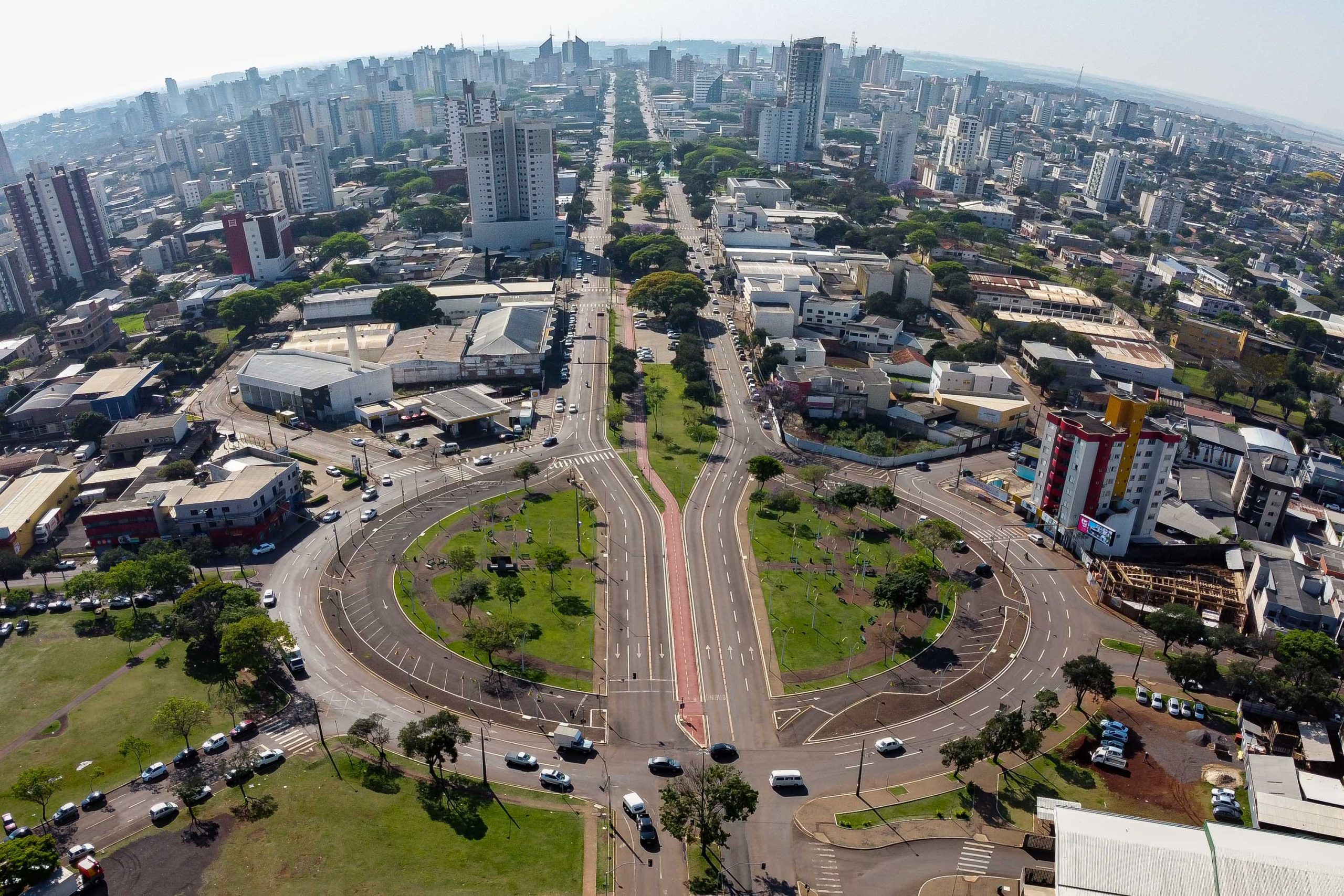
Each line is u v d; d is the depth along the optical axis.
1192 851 120.06
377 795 141.50
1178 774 149.62
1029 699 168.38
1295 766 145.25
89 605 194.25
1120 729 157.88
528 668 173.50
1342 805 136.88
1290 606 184.00
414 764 149.38
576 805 141.00
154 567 189.75
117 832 133.25
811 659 178.75
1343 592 185.00
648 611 193.38
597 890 125.06
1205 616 194.88
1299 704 155.25
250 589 188.00
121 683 169.12
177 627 175.75
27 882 118.00
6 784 142.88
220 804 138.50
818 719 162.12
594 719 160.62
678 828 126.38
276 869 125.62
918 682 172.75
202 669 173.75
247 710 161.88
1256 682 160.25
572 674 172.38
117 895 121.38
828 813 140.25
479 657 176.88
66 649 179.75
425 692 166.88
